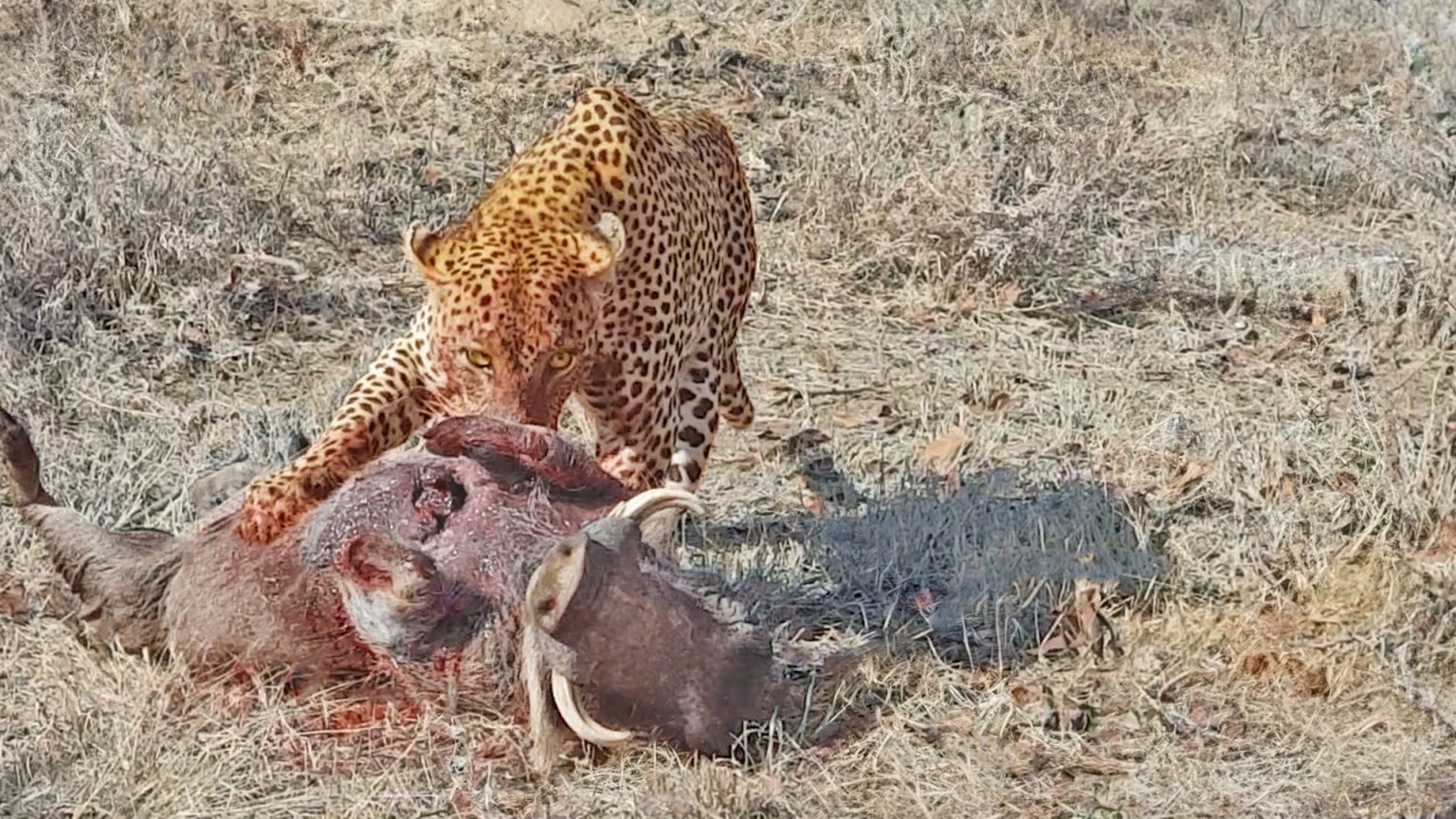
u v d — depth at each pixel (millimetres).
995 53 21281
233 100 17906
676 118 11188
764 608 10297
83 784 8219
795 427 13000
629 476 10180
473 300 9148
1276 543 11188
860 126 18219
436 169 17109
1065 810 8633
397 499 8477
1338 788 8914
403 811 8234
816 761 8781
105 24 18938
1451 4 22094
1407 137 19797
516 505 8508
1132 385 14102
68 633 9312
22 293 13672
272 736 8555
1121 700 9602
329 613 8594
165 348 13414
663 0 21312
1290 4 23312
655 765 8523
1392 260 16641
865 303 15438
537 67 19438
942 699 9484
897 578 10750
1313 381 14359
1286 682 9789
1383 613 10359
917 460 12547
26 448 8938
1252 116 19984
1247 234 17516
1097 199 17625
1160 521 11648
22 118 16312
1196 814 8664
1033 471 12375
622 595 8078
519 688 8375
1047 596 10555
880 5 21531
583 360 9484
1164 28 22578
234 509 9094
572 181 9766
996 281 15875
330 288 14602
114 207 14719
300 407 12602
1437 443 12336
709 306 11047
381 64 19141
